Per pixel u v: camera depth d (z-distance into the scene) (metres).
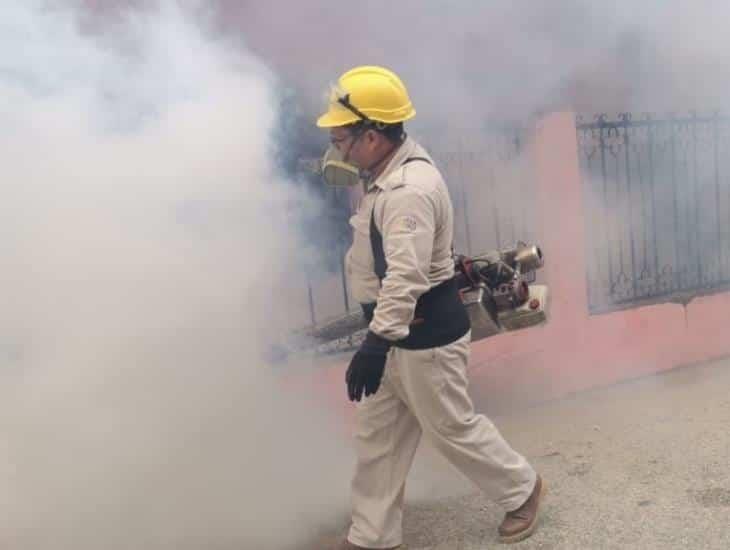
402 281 2.29
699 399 4.29
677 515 2.88
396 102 2.42
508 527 2.75
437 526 2.95
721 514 2.86
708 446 3.54
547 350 4.45
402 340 2.51
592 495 3.12
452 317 2.53
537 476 2.80
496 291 2.70
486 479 2.67
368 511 2.69
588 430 3.93
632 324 4.74
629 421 4.01
